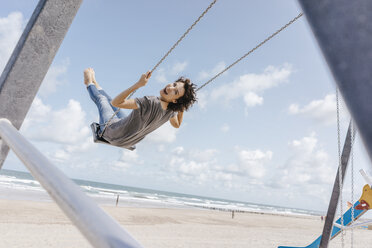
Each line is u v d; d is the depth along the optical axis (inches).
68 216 17.1
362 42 8.2
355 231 952.9
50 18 36.4
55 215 697.0
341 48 8.6
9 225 508.4
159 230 651.5
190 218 1059.3
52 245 402.9
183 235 602.2
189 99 100.3
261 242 593.3
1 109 35.4
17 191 1264.8
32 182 1990.7
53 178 20.0
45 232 482.6
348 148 178.5
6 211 658.2
